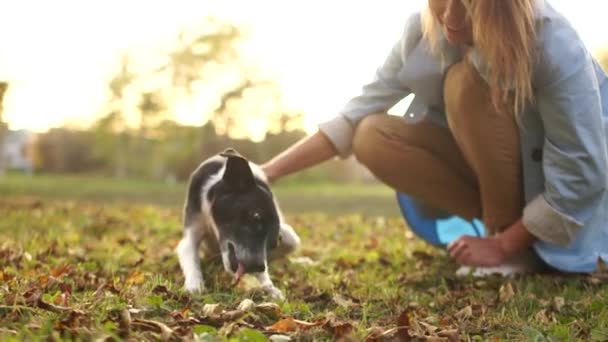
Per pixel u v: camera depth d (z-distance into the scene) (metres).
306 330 1.74
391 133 2.38
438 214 2.62
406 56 2.28
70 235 2.97
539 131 2.18
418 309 1.98
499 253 2.28
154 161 10.99
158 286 1.97
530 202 2.21
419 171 2.41
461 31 2.02
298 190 7.82
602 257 2.20
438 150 2.39
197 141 10.71
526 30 1.99
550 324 1.87
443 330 1.76
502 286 2.14
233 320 1.76
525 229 2.23
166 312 1.81
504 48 1.96
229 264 2.00
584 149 2.08
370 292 2.14
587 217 2.15
